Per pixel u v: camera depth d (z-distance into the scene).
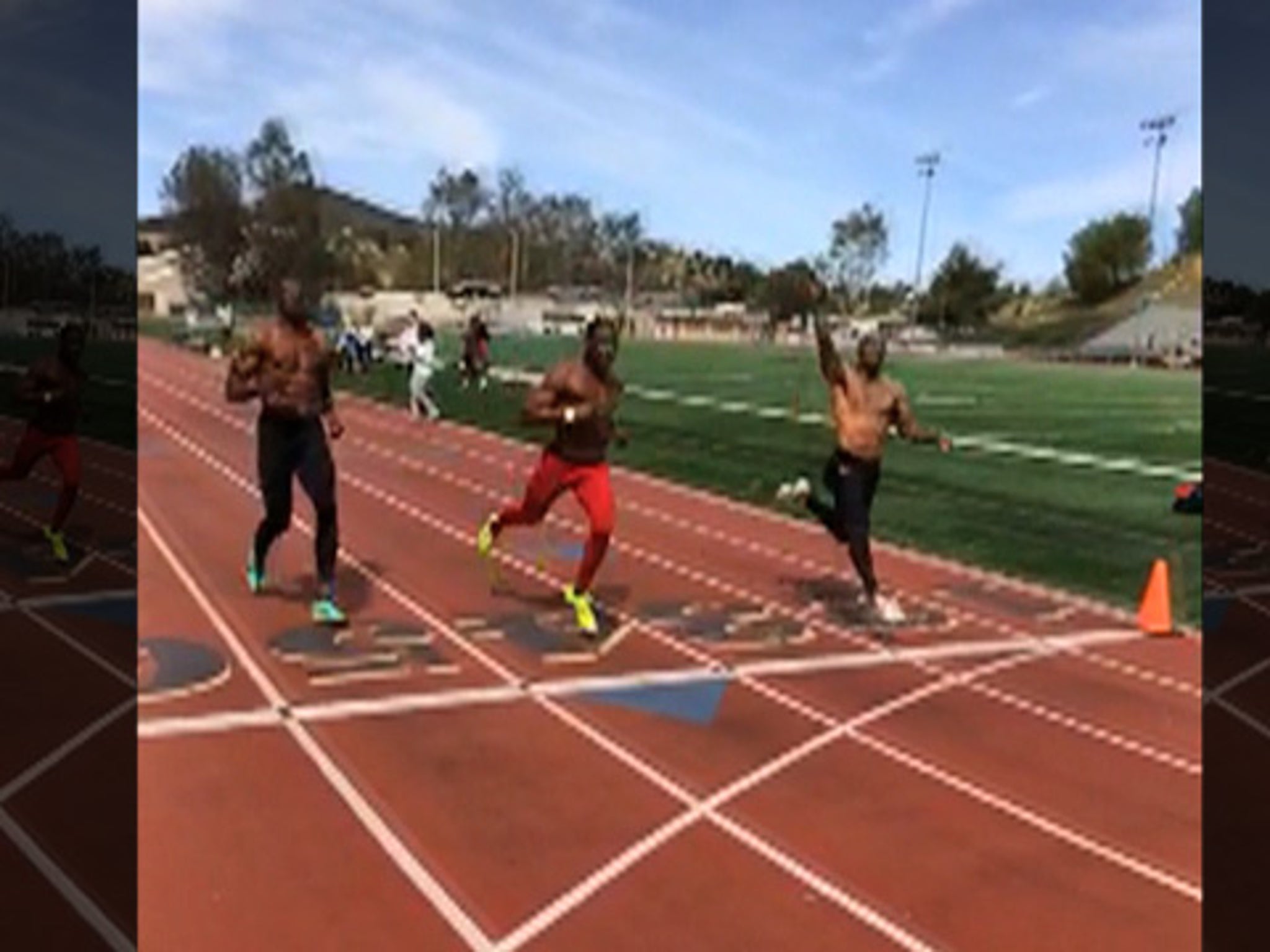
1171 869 4.02
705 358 40.84
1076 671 6.38
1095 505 11.71
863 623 7.25
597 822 4.18
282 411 6.50
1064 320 67.56
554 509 10.68
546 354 36.34
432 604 7.12
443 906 3.53
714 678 5.97
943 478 13.41
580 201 77.31
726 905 3.64
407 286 75.25
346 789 4.33
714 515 10.76
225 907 3.43
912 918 3.62
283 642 6.10
